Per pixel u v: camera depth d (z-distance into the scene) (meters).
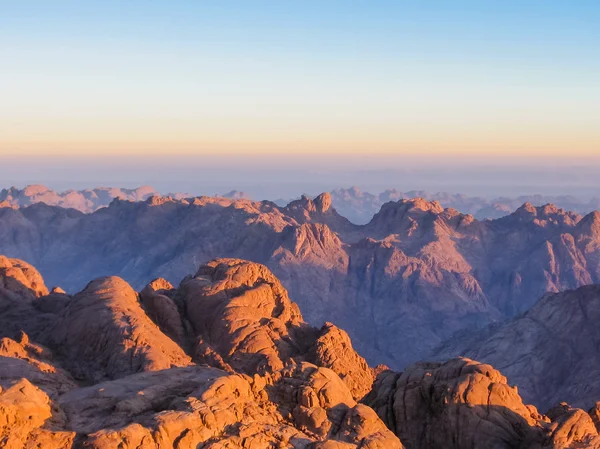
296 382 48.31
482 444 51.00
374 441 43.94
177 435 38.09
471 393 52.94
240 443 39.22
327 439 43.75
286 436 41.34
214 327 75.69
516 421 52.22
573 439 50.25
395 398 55.94
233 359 72.19
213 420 39.75
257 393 46.28
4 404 37.19
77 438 37.44
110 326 68.06
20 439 36.28
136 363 63.12
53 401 41.12
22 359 58.56
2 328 73.62
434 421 53.72
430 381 55.78
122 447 36.34
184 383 45.56
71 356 67.25
